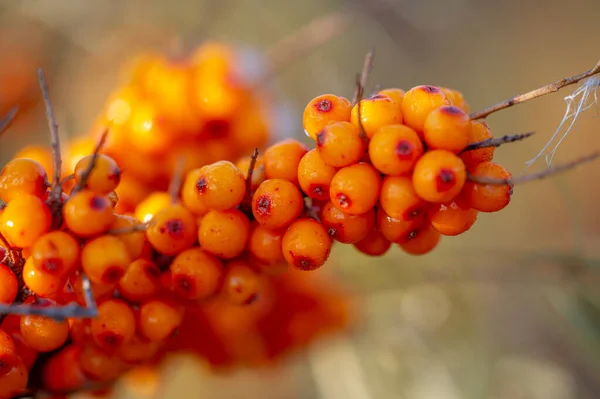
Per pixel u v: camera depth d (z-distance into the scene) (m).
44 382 0.28
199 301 0.28
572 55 0.64
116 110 0.33
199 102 0.33
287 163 0.27
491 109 0.27
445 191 0.26
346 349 0.44
